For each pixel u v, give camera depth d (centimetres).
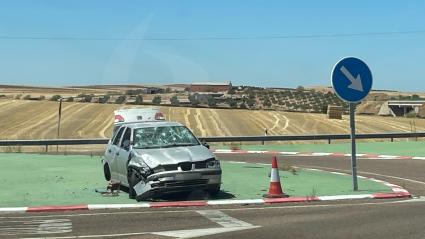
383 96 15650
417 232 887
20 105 6462
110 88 16488
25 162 2175
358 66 1316
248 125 5222
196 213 1095
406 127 5428
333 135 3494
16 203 1226
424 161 2273
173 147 1316
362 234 873
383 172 1875
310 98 12769
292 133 4741
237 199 1265
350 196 1292
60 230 934
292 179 1645
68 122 5125
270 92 13138
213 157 1275
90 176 1722
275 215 1066
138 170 1245
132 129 1384
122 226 963
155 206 1177
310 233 882
